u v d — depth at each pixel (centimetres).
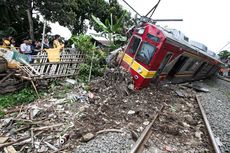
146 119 744
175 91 1120
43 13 1606
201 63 1416
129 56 1036
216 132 729
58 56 1016
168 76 1177
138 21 1092
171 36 1018
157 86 1075
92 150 529
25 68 875
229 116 917
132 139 602
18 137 594
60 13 1633
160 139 630
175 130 674
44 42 1186
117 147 549
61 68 1026
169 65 1076
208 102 1044
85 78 1074
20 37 1731
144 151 554
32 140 577
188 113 880
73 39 1174
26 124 648
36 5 1563
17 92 860
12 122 660
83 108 764
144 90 995
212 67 1709
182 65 1193
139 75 979
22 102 804
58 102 795
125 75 980
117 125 675
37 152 543
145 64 967
